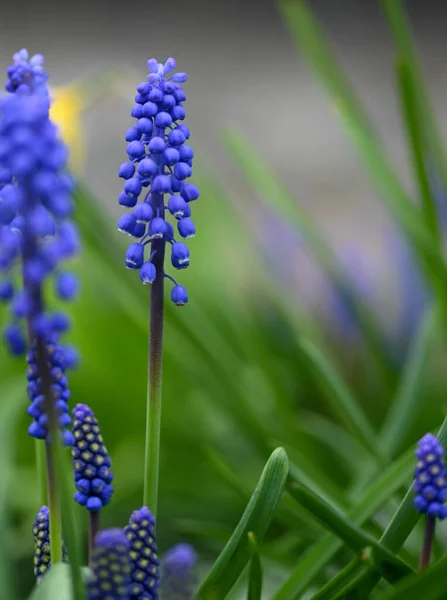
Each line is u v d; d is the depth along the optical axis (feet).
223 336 3.37
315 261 3.65
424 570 1.97
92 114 4.99
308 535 2.44
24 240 1.80
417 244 2.54
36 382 1.90
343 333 3.52
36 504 2.93
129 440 3.44
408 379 2.54
